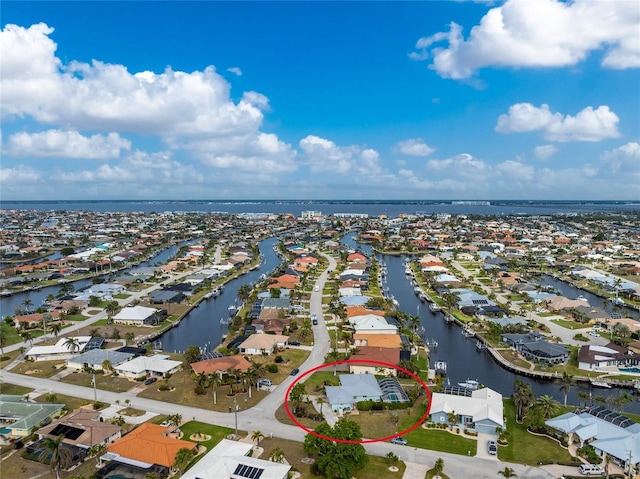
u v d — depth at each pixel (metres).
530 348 168.12
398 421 118.44
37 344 174.88
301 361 159.88
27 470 96.38
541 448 106.75
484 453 104.31
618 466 99.56
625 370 156.38
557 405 121.25
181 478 90.12
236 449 99.94
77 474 94.56
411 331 193.88
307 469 96.75
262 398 130.50
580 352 165.12
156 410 123.12
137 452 97.62
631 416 124.06
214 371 142.88
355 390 129.38
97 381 142.88
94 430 105.62
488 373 158.88
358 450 93.88
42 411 115.94
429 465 99.31
